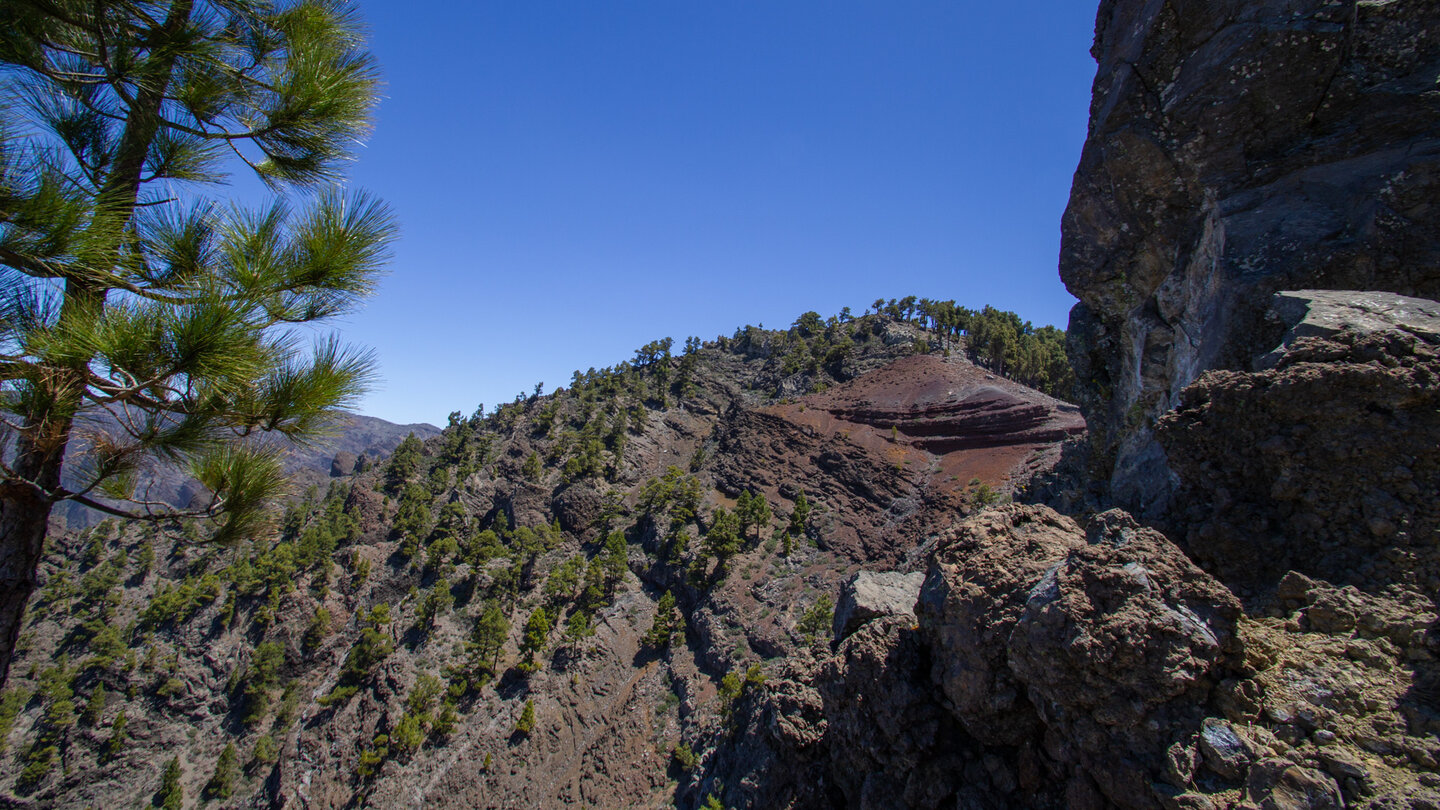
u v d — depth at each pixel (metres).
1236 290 9.25
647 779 68.19
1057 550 7.50
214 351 5.82
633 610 98.62
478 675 88.06
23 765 94.31
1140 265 13.99
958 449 112.94
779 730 11.52
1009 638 6.82
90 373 5.85
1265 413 7.20
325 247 6.75
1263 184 10.86
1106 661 5.68
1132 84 12.98
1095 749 5.82
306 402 6.77
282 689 101.50
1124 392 15.56
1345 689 5.21
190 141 7.73
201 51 7.14
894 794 8.27
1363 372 6.43
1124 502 13.08
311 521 140.88
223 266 6.42
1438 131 9.23
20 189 5.38
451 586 108.56
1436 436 6.14
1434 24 9.85
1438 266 8.05
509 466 145.75
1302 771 4.69
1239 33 11.28
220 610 111.81
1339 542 6.49
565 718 82.12
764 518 104.25
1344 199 9.20
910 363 145.12
